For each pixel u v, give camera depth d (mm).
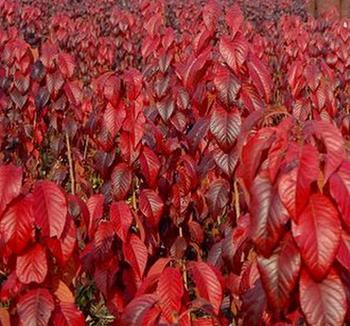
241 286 2670
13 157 5773
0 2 12156
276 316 2191
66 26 11055
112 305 3234
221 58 3492
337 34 7754
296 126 1989
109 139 3648
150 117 4203
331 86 4348
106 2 16297
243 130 2209
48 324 2342
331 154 1826
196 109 3910
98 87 3742
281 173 1873
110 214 3117
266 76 3330
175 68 4266
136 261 3139
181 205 4008
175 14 14656
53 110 5473
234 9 3395
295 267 1933
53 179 4938
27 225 2201
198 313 3152
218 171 3879
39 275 2271
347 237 1921
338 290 1927
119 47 10023
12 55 5793
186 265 2730
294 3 18672
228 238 3049
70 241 2295
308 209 1868
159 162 3637
